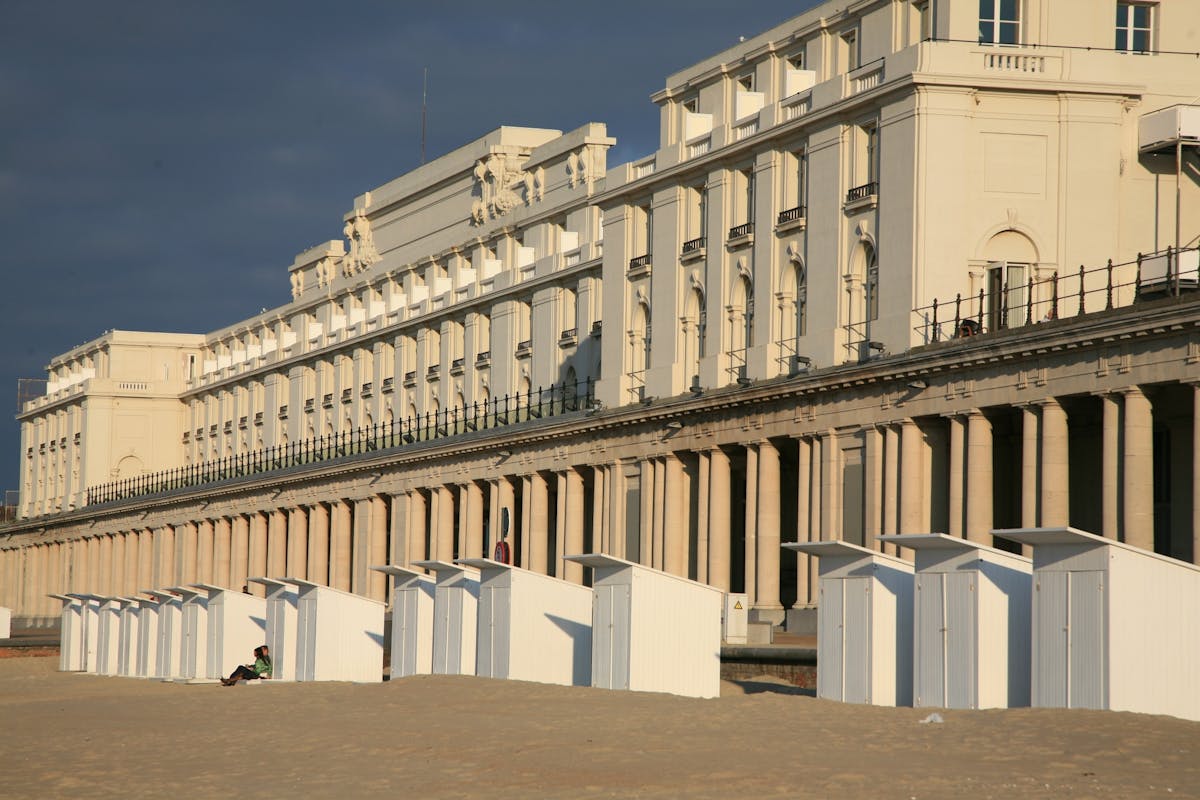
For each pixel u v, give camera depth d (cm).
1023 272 8100
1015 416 7844
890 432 7969
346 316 15800
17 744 5016
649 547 9962
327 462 14400
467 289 13300
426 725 4934
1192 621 4375
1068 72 8106
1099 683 4316
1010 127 8081
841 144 8512
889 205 8131
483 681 6216
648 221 10412
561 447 11050
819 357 8469
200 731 5134
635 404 10050
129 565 18588
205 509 16988
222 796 3772
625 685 5819
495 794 3597
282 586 7756
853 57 8831
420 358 14075
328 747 4519
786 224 8875
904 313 7950
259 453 16988
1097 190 8119
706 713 4875
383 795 3672
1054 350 6975
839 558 5216
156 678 8675
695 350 9756
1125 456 6650
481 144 13462
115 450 19788
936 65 7994
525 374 12438
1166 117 8019
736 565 9925
